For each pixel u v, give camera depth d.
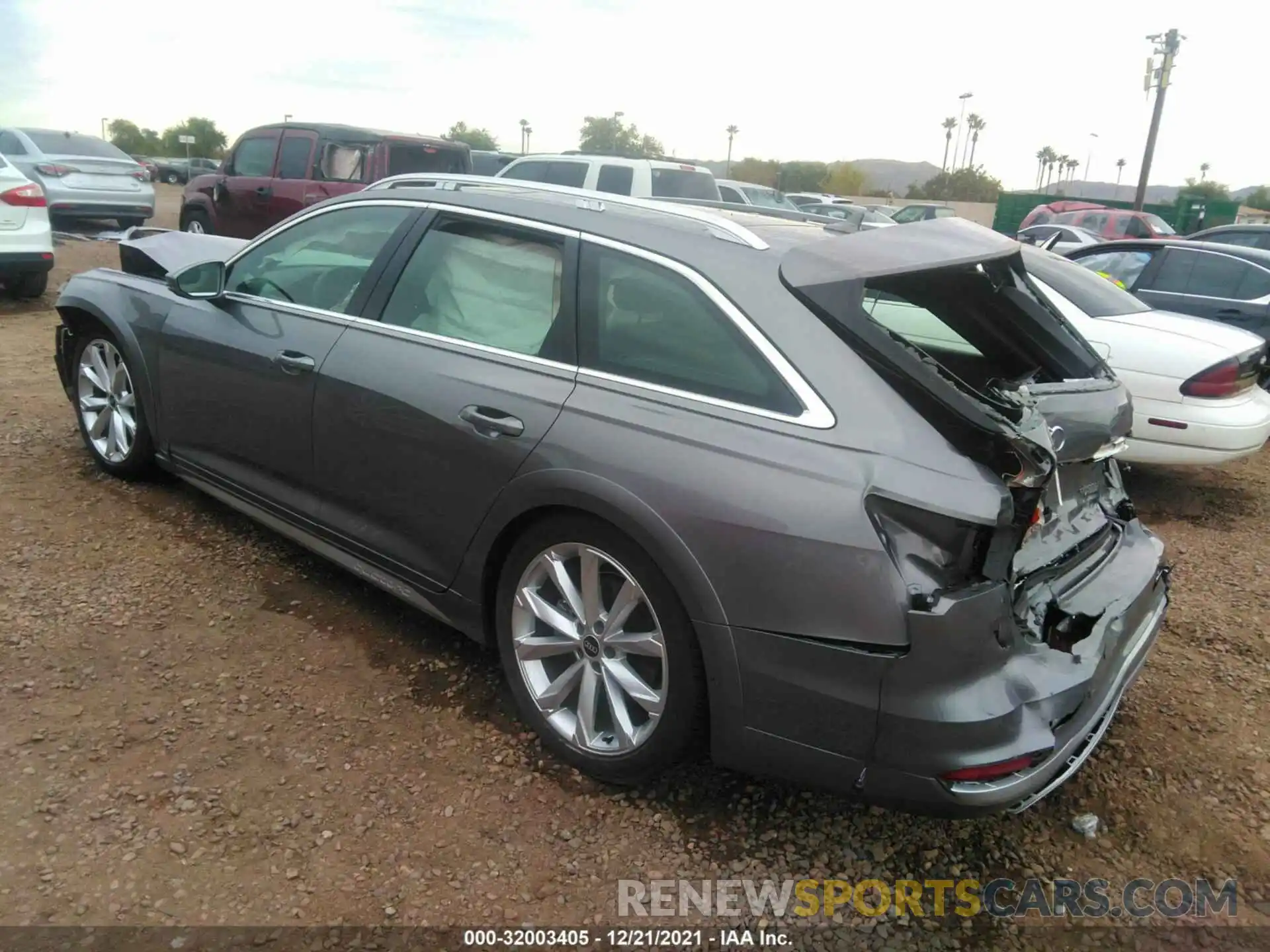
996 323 3.17
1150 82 30.62
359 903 2.39
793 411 2.45
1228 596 4.67
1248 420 5.61
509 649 3.03
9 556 3.95
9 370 6.93
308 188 11.72
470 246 3.29
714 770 3.00
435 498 3.13
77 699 3.07
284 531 3.87
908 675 2.25
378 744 2.99
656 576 2.59
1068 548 2.84
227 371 3.90
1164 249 7.90
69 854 2.44
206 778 2.76
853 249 2.65
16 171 9.23
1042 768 2.33
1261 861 2.80
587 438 2.71
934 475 2.27
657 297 2.78
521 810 2.76
